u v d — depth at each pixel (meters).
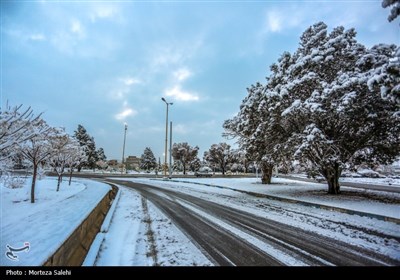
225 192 16.75
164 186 20.66
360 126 12.24
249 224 7.73
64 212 7.64
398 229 7.12
